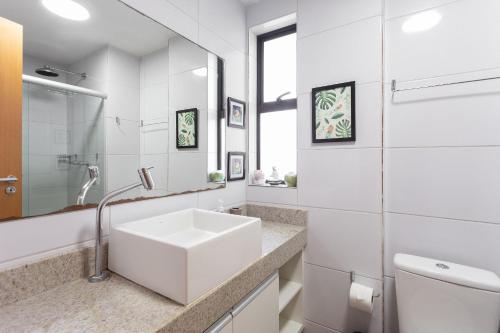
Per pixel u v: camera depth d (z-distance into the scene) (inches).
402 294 48.7
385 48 56.6
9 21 30.3
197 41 57.6
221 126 65.5
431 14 51.8
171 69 51.4
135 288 32.9
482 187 47.7
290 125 78.5
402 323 48.7
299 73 66.2
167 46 50.4
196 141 58.1
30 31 32.1
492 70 46.8
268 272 45.2
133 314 27.3
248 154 75.7
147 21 46.4
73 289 32.7
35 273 31.1
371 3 56.2
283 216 68.1
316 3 63.4
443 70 50.8
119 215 42.1
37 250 32.4
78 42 37.0
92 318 26.6
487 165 47.3
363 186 57.6
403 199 54.9
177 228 48.4
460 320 43.1
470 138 48.6
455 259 50.0
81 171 37.4
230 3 68.7
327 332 62.7
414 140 53.7
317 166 63.6
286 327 64.6
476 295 41.8
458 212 49.7
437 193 51.6
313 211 64.3
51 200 34.0
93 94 38.9
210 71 61.7
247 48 75.6
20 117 31.2
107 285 33.8
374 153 56.2
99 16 39.5
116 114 42.0
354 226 58.8
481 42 47.6
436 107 51.4
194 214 51.9
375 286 56.4
